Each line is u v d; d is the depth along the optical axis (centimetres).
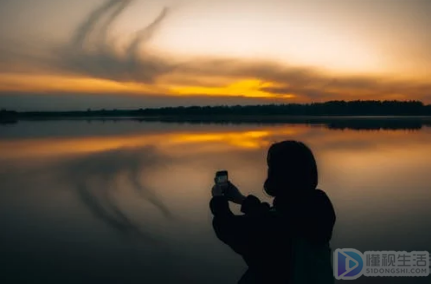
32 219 508
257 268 120
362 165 892
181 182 735
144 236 431
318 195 125
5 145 1700
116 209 550
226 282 313
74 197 633
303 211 120
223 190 145
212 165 933
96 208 557
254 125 3512
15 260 364
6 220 502
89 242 414
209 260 360
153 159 1080
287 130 2483
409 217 476
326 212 121
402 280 300
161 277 323
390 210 509
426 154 1088
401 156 1048
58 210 554
